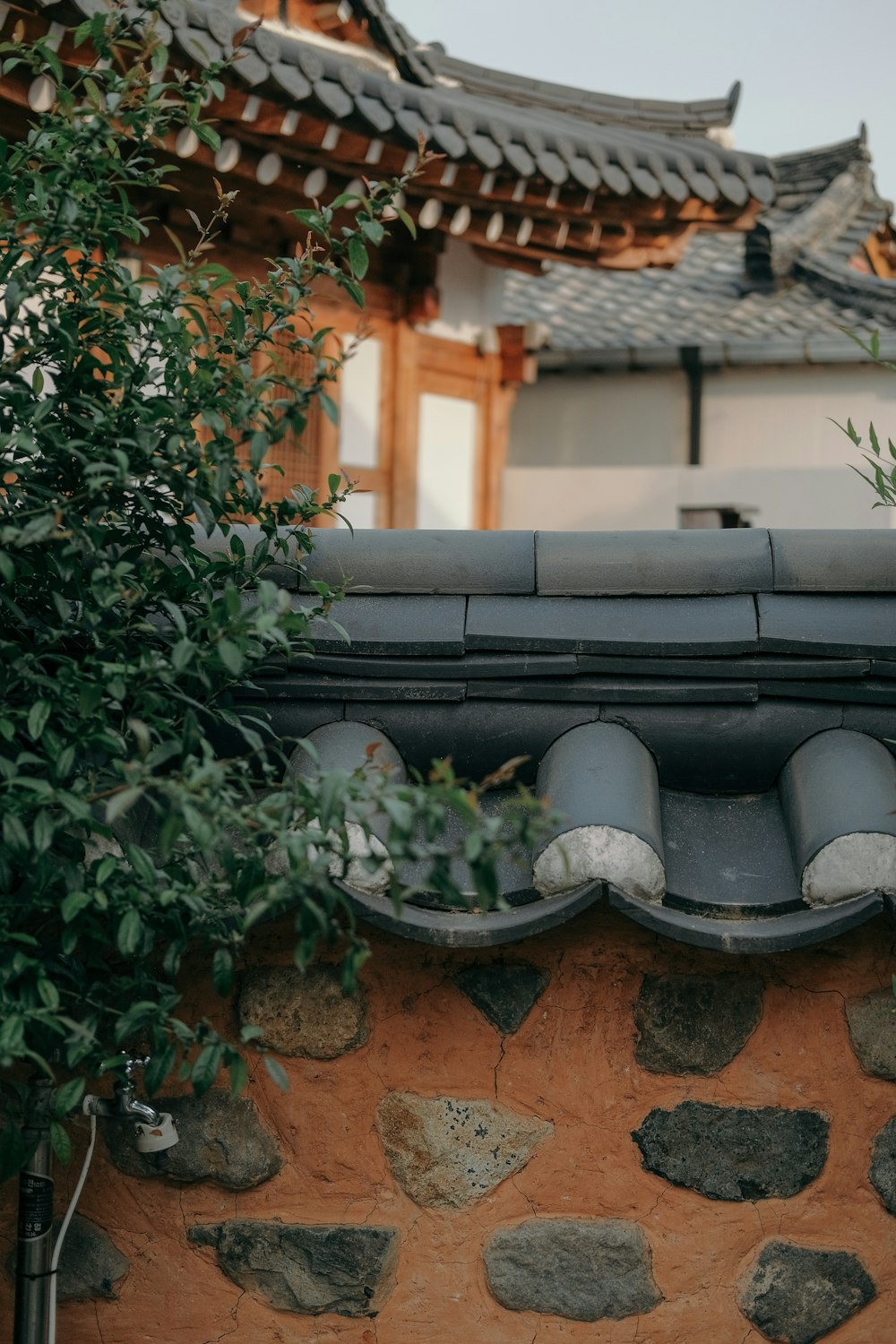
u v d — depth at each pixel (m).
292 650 1.93
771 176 8.52
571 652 1.98
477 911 1.77
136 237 1.77
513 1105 1.87
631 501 10.49
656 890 1.73
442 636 1.99
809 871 1.73
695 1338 1.87
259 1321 1.91
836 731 1.94
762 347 11.08
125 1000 1.86
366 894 1.73
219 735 1.96
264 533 1.94
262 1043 1.89
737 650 1.96
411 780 1.99
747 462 11.52
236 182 6.86
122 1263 1.93
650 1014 1.86
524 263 8.93
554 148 7.23
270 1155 1.90
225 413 1.73
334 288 8.66
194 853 1.66
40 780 1.57
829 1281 1.86
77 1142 1.93
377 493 9.19
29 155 1.69
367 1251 1.88
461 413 9.87
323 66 5.89
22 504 1.67
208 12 5.31
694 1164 1.87
